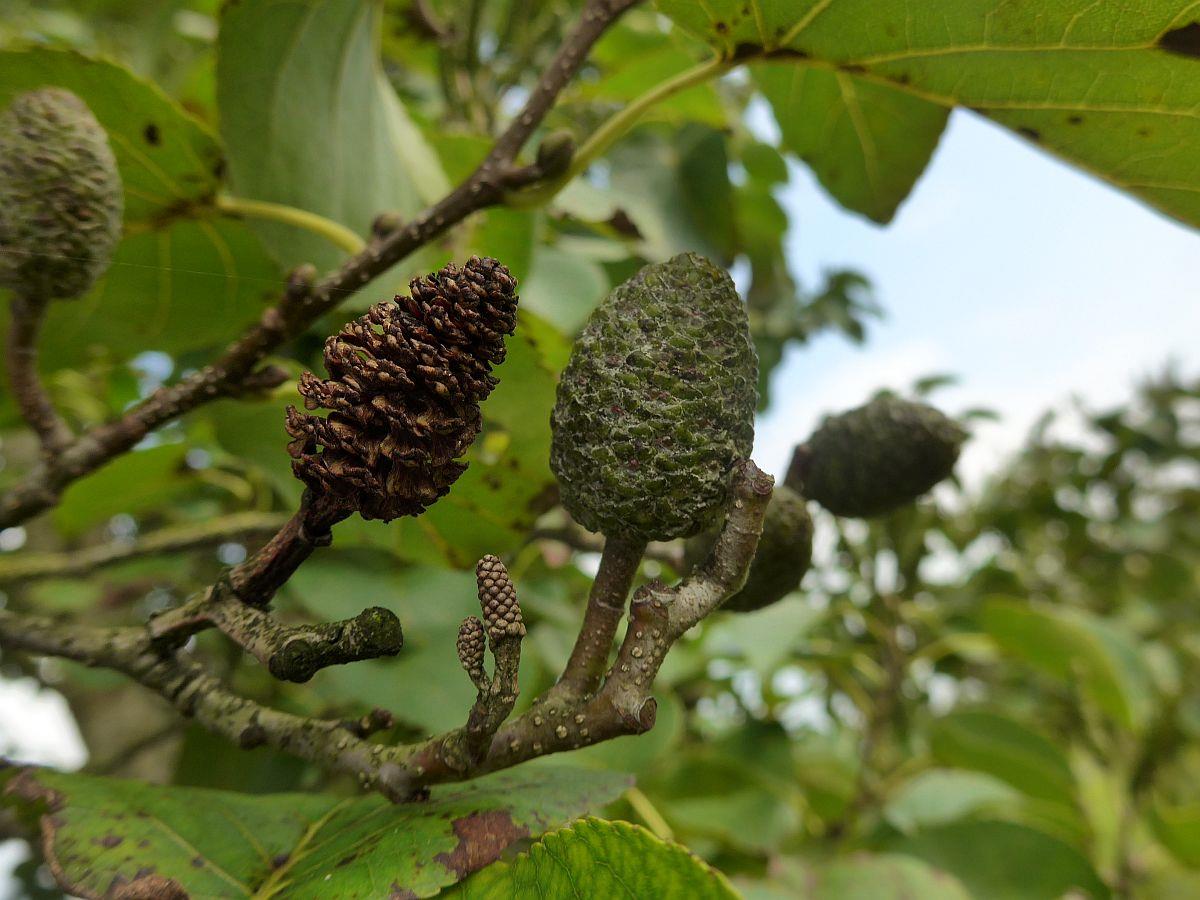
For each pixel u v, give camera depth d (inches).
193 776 7.0
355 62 6.0
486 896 3.2
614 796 3.8
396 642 2.8
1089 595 13.7
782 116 6.7
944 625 9.9
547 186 4.7
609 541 3.3
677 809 8.2
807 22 4.4
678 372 3.1
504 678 2.8
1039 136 4.5
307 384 2.7
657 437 3.1
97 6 11.1
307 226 5.4
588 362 3.2
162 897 3.2
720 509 3.2
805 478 4.8
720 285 3.3
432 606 6.1
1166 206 4.6
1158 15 3.7
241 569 3.2
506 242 6.9
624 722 3.0
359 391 2.6
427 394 2.7
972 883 7.9
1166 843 9.9
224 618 3.2
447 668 5.8
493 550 5.6
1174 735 9.5
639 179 9.2
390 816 3.7
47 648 3.7
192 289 6.1
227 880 3.5
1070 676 9.8
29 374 4.2
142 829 3.6
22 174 3.7
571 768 4.3
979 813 9.7
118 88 4.7
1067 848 7.8
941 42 4.2
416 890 3.1
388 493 2.7
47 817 3.5
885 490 4.7
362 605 5.9
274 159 5.6
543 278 7.8
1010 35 4.1
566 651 7.1
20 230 3.7
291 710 7.4
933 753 9.9
